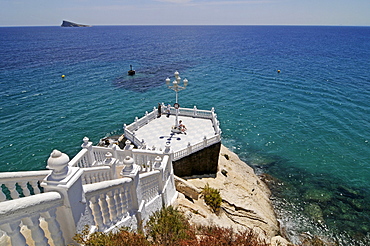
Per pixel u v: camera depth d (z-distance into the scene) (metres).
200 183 19.59
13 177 5.75
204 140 21.02
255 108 43.88
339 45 144.75
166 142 22.50
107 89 54.06
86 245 5.51
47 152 29.73
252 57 97.31
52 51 114.38
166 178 13.33
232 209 18.38
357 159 28.59
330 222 19.97
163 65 81.69
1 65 77.12
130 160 8.54
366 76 62.78
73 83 57.84
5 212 3.67
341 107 42.62
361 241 18.28
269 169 27.44
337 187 24.25
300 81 59.41
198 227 11.22
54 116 39.22
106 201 7.06
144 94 51.22
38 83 56.75
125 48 130.88
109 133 34.72
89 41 177.88
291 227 19.52
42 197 4.44
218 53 109.56
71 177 5.13
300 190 23.95
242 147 32.03
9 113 39.75
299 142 32.62
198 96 50.16
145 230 9.53
